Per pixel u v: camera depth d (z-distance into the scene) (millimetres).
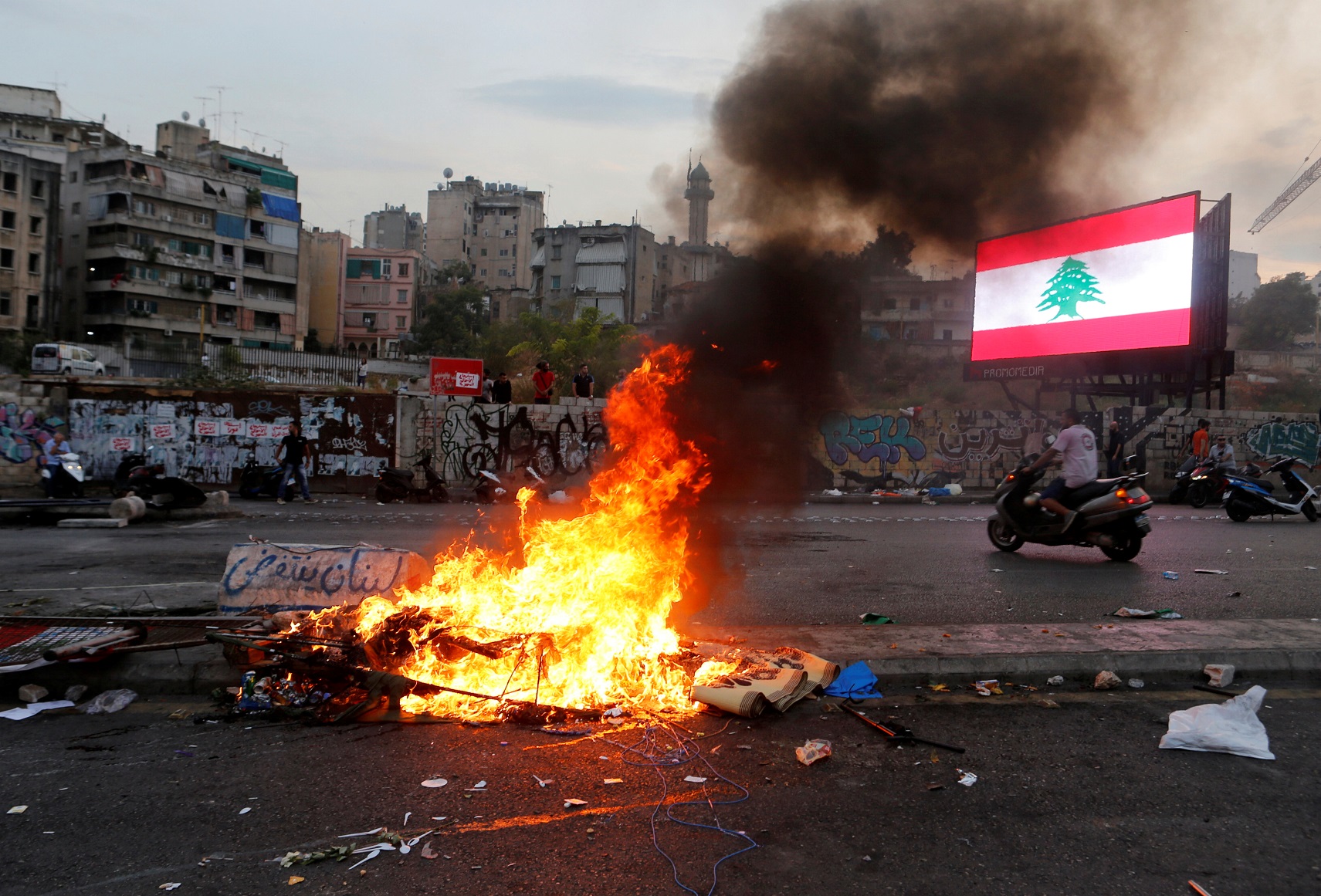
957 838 2996
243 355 46094
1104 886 2686
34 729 4082
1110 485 9250
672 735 3957
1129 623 5836
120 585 7324
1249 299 67312
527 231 96375
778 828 3055
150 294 57688
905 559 9445
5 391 17641
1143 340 20672
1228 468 15875
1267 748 3775
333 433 18984
